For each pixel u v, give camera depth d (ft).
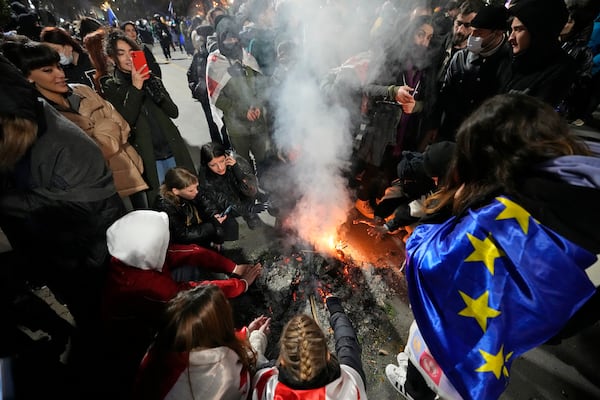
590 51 14.99
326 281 9.71
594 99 16.03
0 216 6.24
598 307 4.05
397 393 7.14
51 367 7.73
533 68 7.58
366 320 8.64
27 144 5.24
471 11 10.46
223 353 4.60
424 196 8.52
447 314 3.97
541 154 3.35
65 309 9.41
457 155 4.01
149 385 4.43
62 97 7.97
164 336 4.53
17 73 5.06
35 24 19.67
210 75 11.56
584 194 3.06
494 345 3.66
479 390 3.76
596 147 3.63
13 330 8.46
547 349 7.59
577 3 12.41
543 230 3.30
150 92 10.05
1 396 4.26
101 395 7.18
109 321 6.30
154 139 10.62
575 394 6.82
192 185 7.92
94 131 8.43
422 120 10.68
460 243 3.72
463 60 9.57
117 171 8.98
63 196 6.00
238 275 8.96
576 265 3.24
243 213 10.73
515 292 3.52
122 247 5.65
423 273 4.16
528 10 6.94
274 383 4.44
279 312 8.93
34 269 8.84
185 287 6.83
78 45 12.09
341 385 4.36
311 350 4.06
